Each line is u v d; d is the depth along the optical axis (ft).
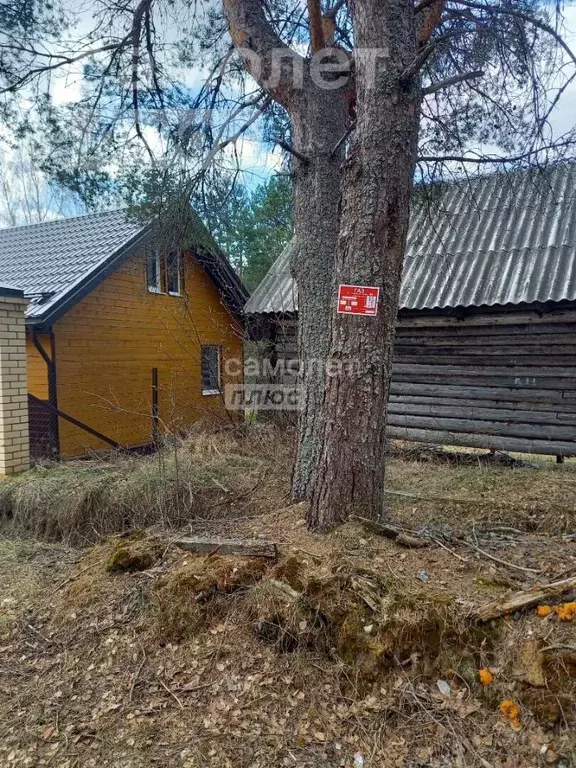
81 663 7.65
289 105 12.17
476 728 5.83
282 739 6.09
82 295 23.36
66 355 24.50
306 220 11.98
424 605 6.83
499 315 18.81
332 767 5.71
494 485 13.98
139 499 13.39
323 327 11.65
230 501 13.29
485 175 17.12
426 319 20.26
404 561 8.07
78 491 13.82
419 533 9.19
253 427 20.04
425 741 5.85
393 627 6.73
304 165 11.96
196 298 34.04
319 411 11.64
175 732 6.27
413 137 8.83
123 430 27.86
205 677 7.09
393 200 8.68
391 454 19.70
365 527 8.89
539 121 12.04
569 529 10.87
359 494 9.25
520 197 21.86
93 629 8.31
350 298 8.87
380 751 5.84
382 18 8.53
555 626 6.32
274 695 6.68
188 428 21.44
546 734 5.60
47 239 32.07
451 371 20.25
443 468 17.04
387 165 8.57
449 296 18.79
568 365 18.01
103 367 26.68
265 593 7.78
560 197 20.61
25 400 16.19
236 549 9.13
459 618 6.65
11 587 10.23
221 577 8.29
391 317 9.09
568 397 18.06
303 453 11.92
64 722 6.56
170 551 9.93
